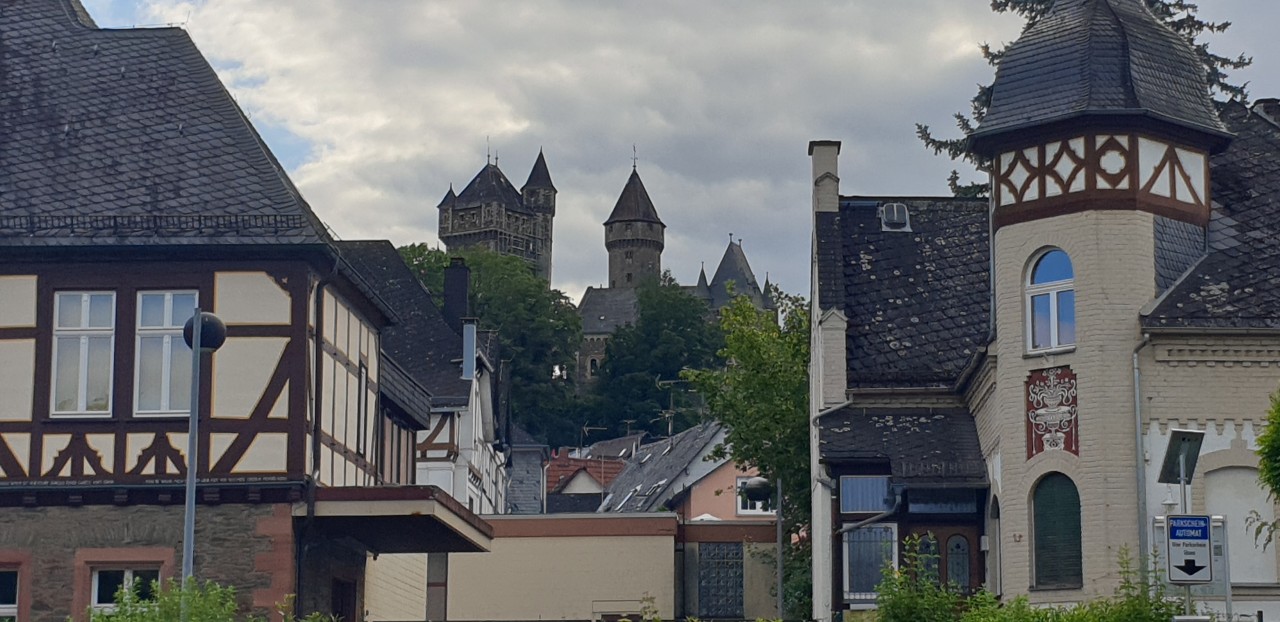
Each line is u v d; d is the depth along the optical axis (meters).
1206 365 26.06
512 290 134.38
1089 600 25.39
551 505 94.69
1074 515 26.41
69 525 26.14
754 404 45.56
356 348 30.05
